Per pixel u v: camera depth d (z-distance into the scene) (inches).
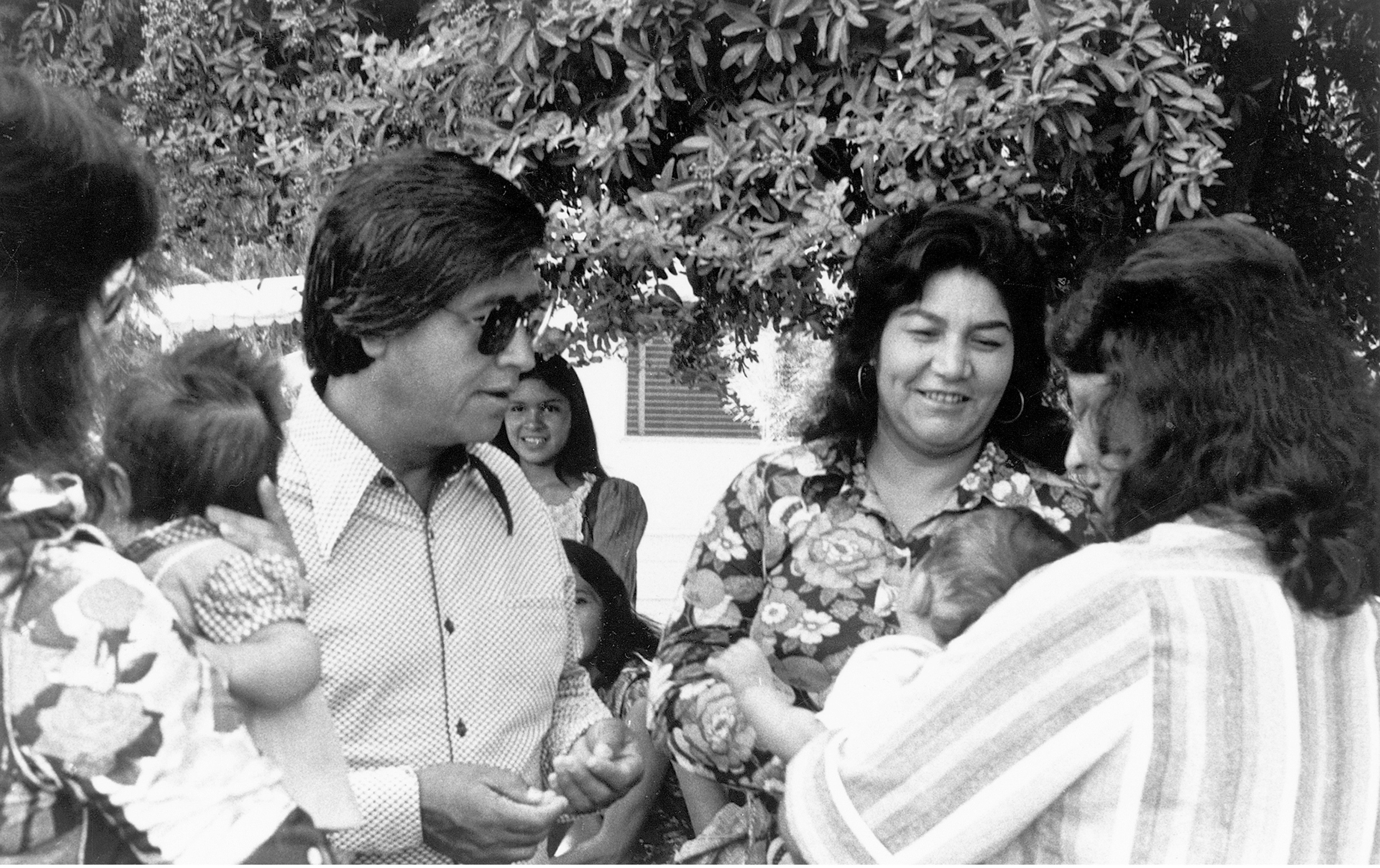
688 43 95.0
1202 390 53.2
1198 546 52.2
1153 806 48.6
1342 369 54.1
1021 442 93.4
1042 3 90.5
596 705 89.0
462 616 79.9
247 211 120.9
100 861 43.2
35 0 128.9
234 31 116.4
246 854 44.1
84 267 48.1
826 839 52.1
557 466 153.7
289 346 145.3
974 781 50.4
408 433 78.1
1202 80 107.1
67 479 46.3
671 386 322.3
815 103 94.2
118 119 125.2
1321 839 48.0
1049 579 53.0
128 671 43.0
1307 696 49.5
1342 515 51.4
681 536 323.6
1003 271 87.0
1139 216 102.5
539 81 97.8
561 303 102.6
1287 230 117.0
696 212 96.5
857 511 89.7
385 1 117.4
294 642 63.5
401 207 73.1
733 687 78.2
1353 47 112.3
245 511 68.6
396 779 73.6
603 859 103.4
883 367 89.0
